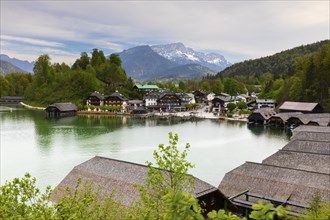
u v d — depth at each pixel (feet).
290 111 446.19
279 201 115.44
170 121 451.12
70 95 643.45
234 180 135.44
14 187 49.21
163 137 303.07
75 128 356.18
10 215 46.24
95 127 369.09
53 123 398.62
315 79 493.77
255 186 129.39
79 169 128.36
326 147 184.14
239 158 223.51
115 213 67.46
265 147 263.08
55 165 196.65
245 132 346.54
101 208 68.03
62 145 255.91
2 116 463.83
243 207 120.26
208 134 329.52
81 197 55.16
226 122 441.27
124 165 123.24
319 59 509.35
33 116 475.31
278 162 159.94
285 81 604.08
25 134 305.73
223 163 208.44
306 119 362.94
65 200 51.13
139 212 62.34
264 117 410.31
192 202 27.58
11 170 185.98
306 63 522.88
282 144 277.44
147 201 61.87
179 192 28.12
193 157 224.53
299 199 117.60
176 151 63.00
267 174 133.08
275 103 569.64
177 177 62.08
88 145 257.34
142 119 474.90
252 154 236.43
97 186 115.24
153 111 577.43
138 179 113.09
